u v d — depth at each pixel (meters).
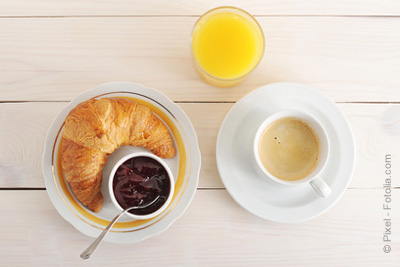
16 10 0.61
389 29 0.62
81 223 0.56
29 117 0.60
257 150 0.55
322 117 0.58
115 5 0.61
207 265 0.60
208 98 0.61
